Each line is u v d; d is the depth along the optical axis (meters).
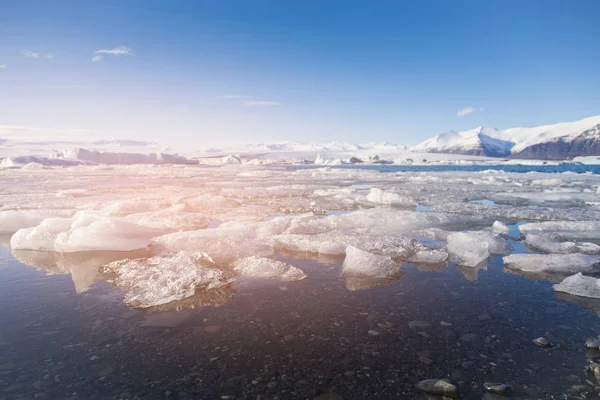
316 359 2.36
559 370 2.22
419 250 5.14
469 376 2.16
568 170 44.31
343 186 17.16
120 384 2.09
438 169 48.84
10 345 2.55
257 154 130.25
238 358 2.37
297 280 3.98
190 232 5.93
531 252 5.36
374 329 2.79
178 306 3.25
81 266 4.50
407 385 2.07
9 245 5.72
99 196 12.69
